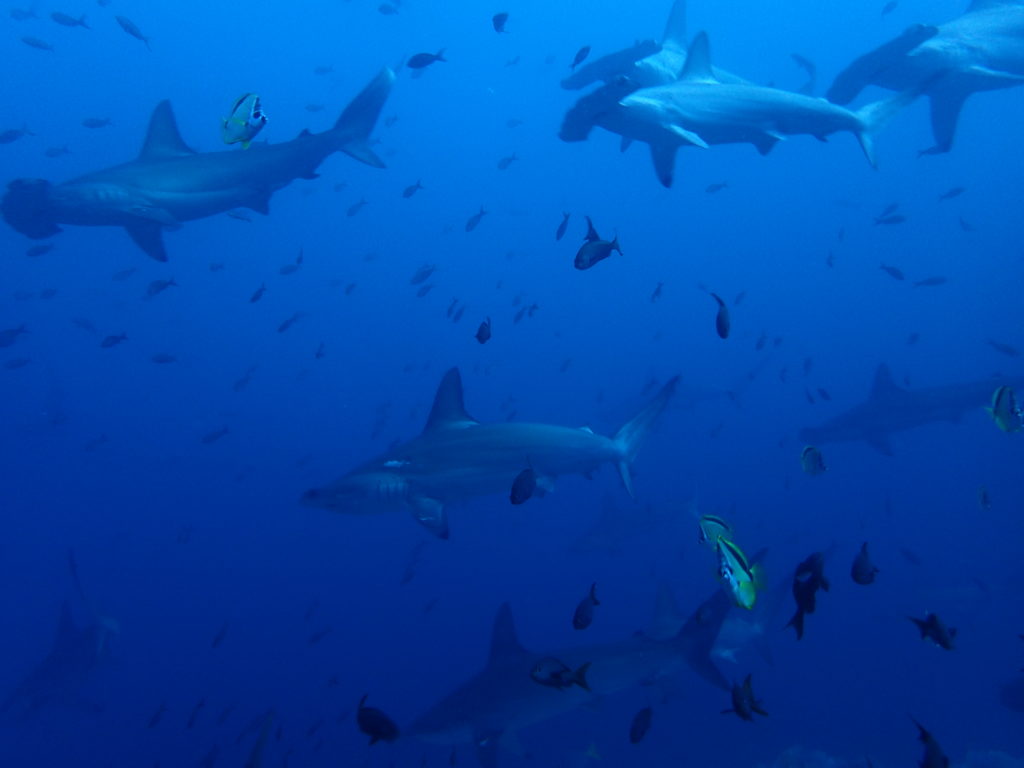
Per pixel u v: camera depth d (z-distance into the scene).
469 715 8.02
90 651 13.84
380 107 11.84
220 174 11.08
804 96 8.51
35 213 10.62
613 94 7.59
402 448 8.81
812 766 13.41
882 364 16.30
